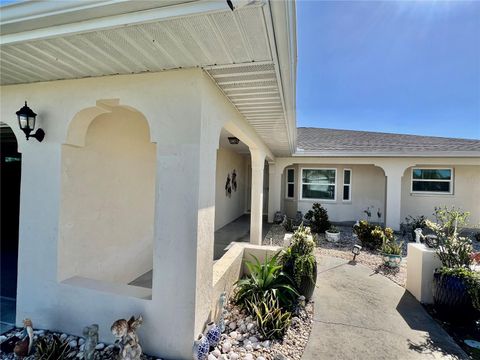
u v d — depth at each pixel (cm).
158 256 295
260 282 412
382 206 1207
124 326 254
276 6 189
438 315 396
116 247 439
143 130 510
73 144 341
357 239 932
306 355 302
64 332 327
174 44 238
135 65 285
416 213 1169
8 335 327
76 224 359
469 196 1113
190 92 290
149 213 533
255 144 639
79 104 327
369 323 375
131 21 204
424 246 470
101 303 314
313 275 435
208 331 299
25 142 349
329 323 372
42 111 341
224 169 1064
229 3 177
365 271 596
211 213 327
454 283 372
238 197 1316
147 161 524
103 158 407
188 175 288
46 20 216
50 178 337
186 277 287
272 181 1203
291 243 488
